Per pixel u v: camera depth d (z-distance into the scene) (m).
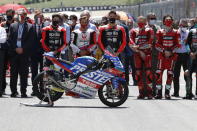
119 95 13.60
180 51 16.45
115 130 10.20
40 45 16.62
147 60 15.55
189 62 15.88
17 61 15.66
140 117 11.85
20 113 12.27
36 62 16.81
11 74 15.76
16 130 10.12
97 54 15.63
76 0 177.25
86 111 12.70
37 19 17.84
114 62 13.42
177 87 16.55
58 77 13.51
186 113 12.52
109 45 14.74
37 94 13.63
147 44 15.52
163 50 15.62
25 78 15.62
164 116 12.02
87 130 10.17
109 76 13.41
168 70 15.68
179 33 15.61
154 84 16.19
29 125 10.66
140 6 48.16
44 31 15.19
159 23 37.66
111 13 14.88
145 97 15.98
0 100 14.84
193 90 18.62
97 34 15.58
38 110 12.78
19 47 15.52
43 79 13.55
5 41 15.93
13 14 17.06
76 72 13.50
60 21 15.25
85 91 13.52
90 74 13.45
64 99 15.19
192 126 10.71
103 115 12.08
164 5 37.25
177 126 10.70
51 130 10.13
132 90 18.42
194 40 15.86
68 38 16.31
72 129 10.25
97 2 165.50
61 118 11.57
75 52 15.57
